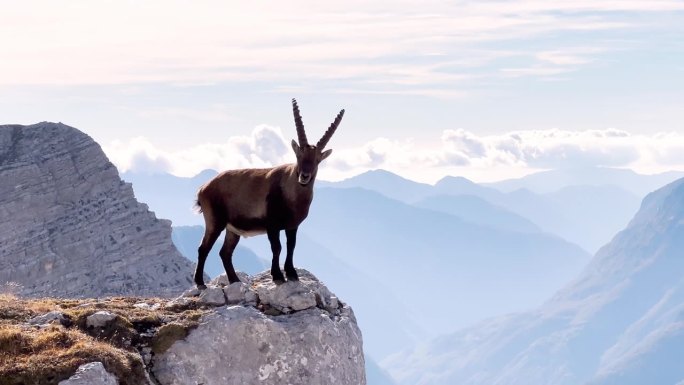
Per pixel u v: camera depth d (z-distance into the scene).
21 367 20.41
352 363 25.41
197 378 23.08
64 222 111.00
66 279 105.69
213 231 25.78
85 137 120.06
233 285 25.42
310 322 24.58
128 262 110.44
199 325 23.62
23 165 112.94
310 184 24.69
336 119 24.70
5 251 104.88
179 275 113.81
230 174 25.75
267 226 25.20
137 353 22.58
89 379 20.50
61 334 21.91
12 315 23.73
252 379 23.64
